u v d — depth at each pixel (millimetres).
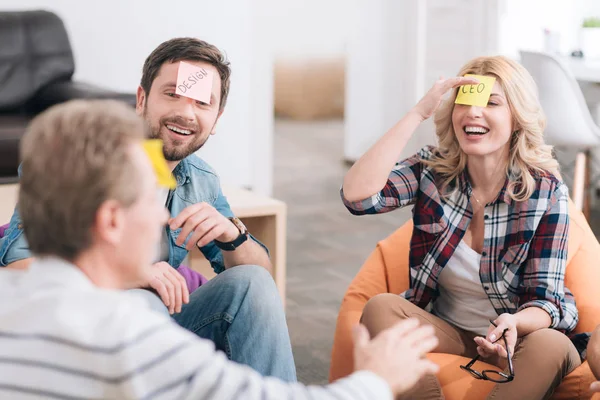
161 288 1737
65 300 1014
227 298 1795
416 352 1143
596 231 4336
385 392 1092
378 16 5652
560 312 1975
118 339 989
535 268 1985
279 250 2695
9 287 1065
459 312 2105
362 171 2000
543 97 4035
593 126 4004
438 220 2068
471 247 2072
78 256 1053
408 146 5645
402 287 2389
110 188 1019
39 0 4395
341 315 2309
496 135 1970
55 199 1016
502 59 2010
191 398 1021
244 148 4914
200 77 1839
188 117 1846
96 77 4555
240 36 4770
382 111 5738
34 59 4102
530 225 1988
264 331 1775
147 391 1000
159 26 4625
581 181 4203
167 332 1023
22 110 4082
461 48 5238
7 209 2607
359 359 1146
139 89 1919
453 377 1913
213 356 1047
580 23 5117
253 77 4855
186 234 1715
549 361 1820
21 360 996
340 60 7953
